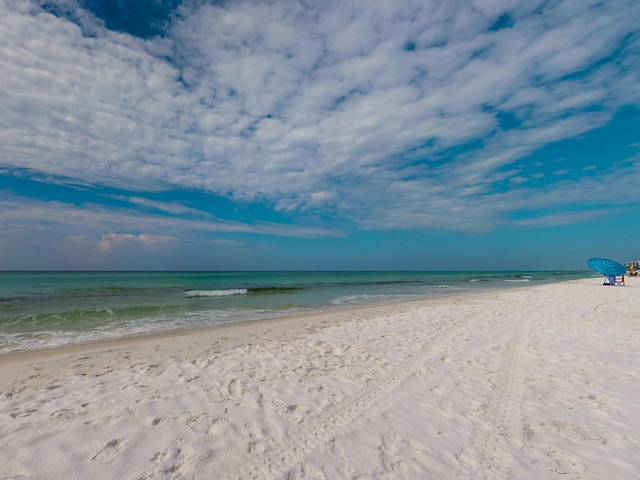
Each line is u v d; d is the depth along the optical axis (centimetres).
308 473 292
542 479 286
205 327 1016
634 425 366
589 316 1002
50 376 542
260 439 342
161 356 660
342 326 950
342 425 374
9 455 297
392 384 491
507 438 348
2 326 1035
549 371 531
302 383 493
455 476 291
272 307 1517
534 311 1138
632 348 646
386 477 289
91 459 297
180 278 4644
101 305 1519
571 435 351
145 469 287
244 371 542
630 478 285
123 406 401
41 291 2280
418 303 1582
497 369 548
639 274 3472
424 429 366
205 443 330
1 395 450
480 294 2077
